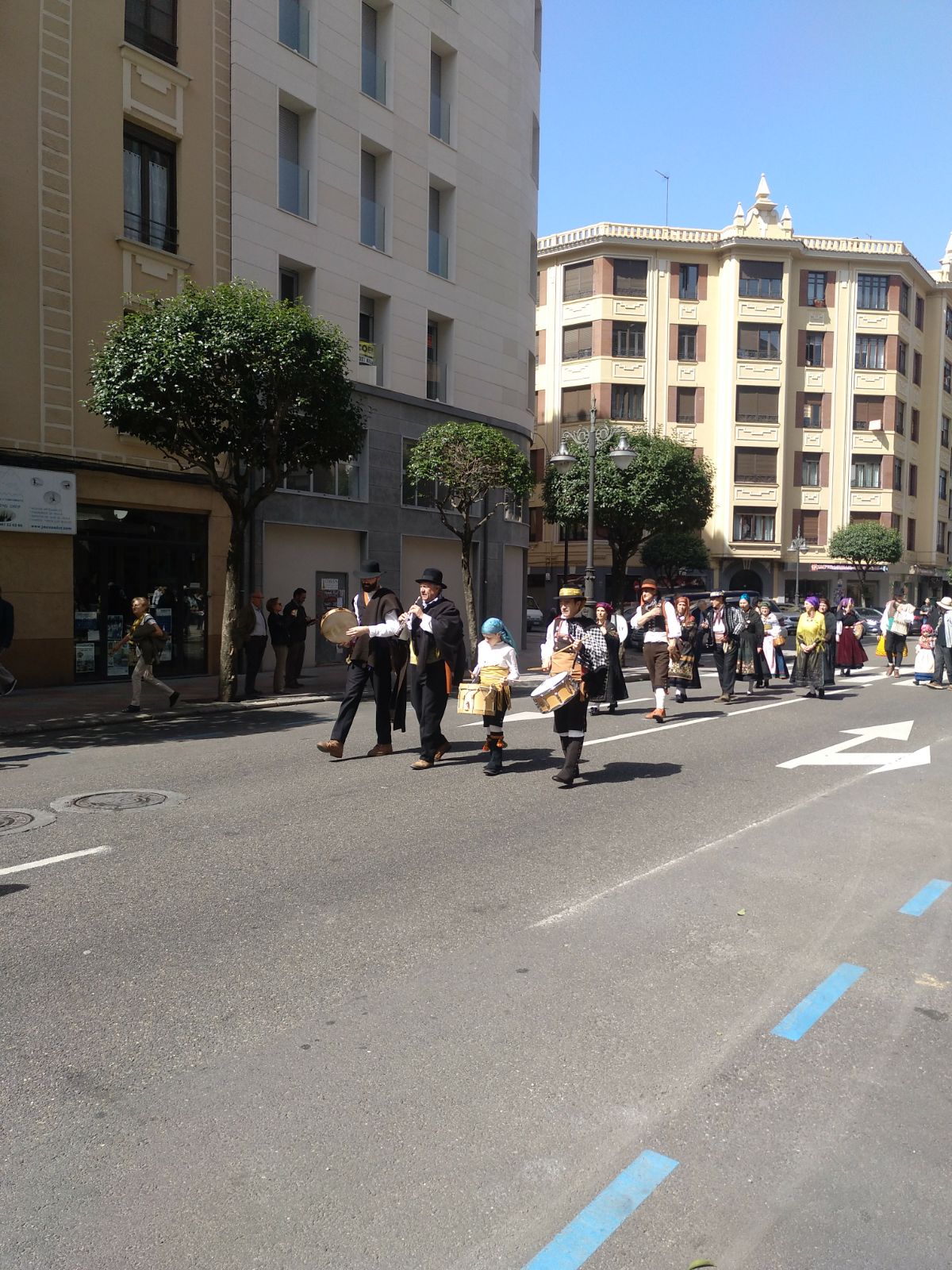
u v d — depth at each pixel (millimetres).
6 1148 3055
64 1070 3537
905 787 8750
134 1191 2840
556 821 7281
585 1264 2562
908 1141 3129
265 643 16141
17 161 15750
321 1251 2596
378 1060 3619
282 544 21250
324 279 21469
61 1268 2527
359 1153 3033
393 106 23203
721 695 16422
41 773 9203
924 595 54969
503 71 27109
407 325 23922
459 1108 3291
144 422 13703
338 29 21625
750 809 7777
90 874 5879
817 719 13422
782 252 47094
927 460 54219
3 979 4332
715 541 47438
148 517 18234
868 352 49188
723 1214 2766
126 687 16734
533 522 49656
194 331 13523
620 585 34750
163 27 18047
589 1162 2996
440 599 9398
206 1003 4086
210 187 18906
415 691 9367
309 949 4688
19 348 15867
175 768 9414
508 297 27531
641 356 47000
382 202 23312
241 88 19469
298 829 7000
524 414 28703
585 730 8562
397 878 5832
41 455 16141
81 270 16688
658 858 6324
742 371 47000
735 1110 3299
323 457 15375
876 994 4266
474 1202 2801
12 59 15648
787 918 5211
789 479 48188
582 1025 3918
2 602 13734
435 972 4434
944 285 53562
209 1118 3225
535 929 4984
